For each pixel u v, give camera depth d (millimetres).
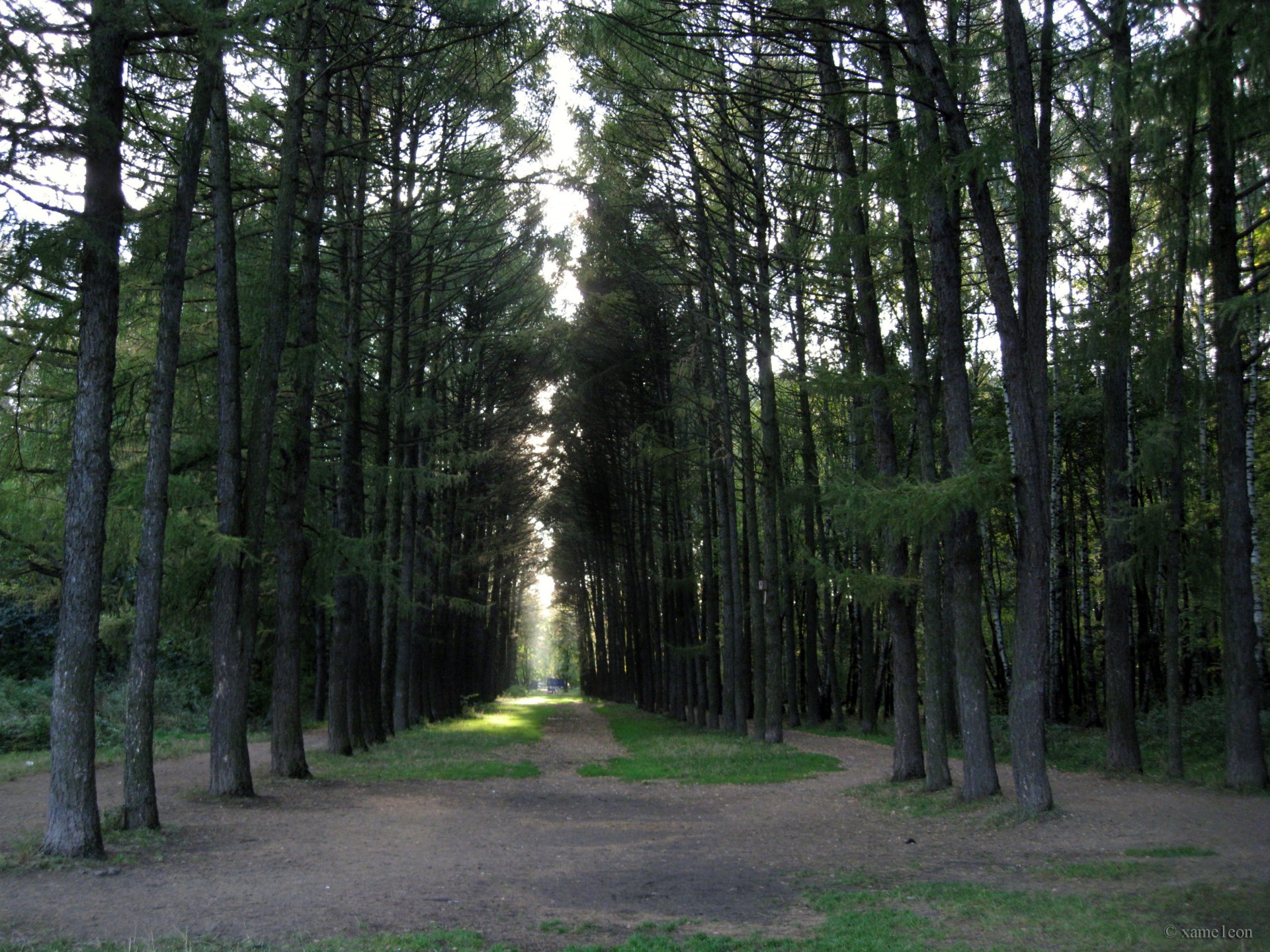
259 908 6629
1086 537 24656
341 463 18156
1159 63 10188
